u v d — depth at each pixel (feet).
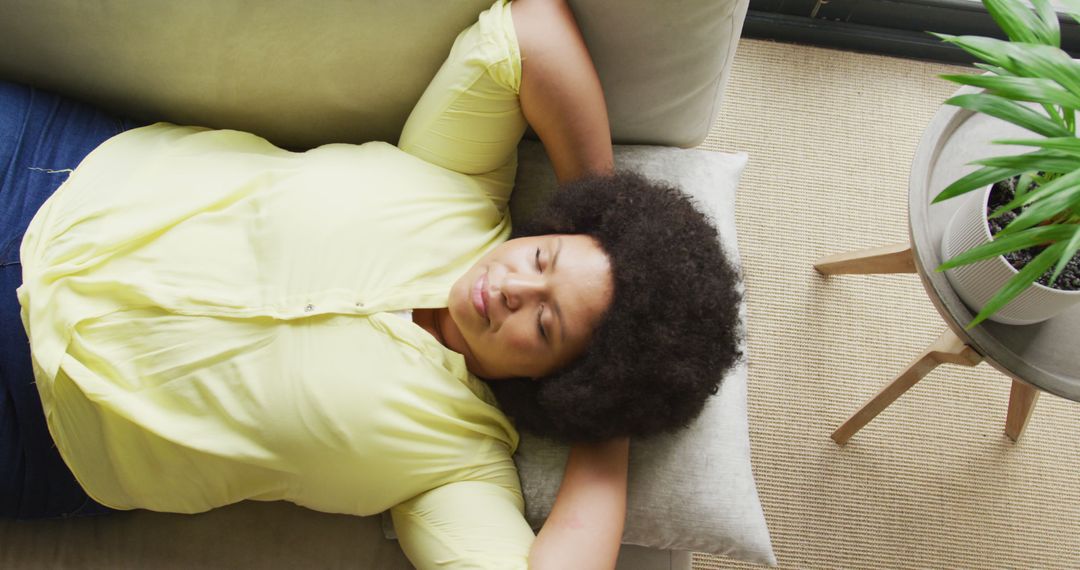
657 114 3.61
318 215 3.03
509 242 3.15
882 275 5.00
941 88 5.45
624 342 2.94
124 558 3.24
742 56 5.41
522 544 2.93
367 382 2.92
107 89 3.44
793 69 5.41
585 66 3.16
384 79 3.43
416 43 3.30
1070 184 2.29
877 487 4.63
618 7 3.09
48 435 3.08
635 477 3.28
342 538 3.34
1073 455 4.70
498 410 3.24
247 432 2.91
